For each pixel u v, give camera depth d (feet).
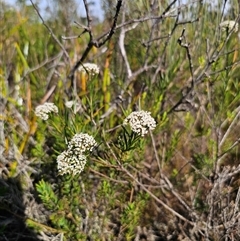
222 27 0.96
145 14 1.21
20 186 1.01
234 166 0.95
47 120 0.84
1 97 1.15
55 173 1.02
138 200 0.93
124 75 1.33
